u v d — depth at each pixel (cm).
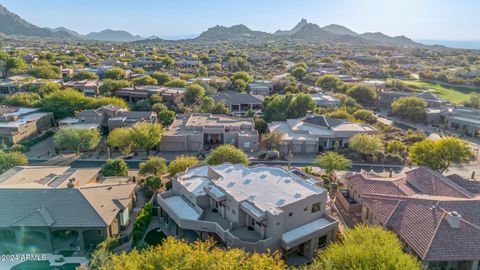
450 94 14425
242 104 11112
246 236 3709
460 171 6506
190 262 2583
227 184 4212
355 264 2677
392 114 10906
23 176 4872
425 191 4538
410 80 17950
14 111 8944
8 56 17888
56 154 7206
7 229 3841
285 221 3738
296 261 3759
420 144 5922
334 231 3966
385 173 6303
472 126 8888
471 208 3762
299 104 9381
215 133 7856
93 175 5159
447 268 3306
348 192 5200
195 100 11275
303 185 4206
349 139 7475
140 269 2606
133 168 6531
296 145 7456
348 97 11619
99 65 19262
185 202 4475
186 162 5525
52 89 11388
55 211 3988
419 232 3503
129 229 4428
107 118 8519
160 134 7362
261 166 4769
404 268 2589
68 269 3619
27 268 3622
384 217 3894
